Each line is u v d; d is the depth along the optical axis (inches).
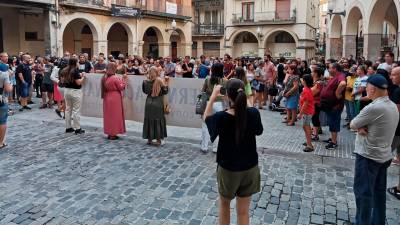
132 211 213.5
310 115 331.9
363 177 182.4
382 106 175.9
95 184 254.5
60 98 480.4
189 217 206.2
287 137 394.0
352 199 236.1
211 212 212.7
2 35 951.6
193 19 1833.2
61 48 938.1
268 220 204.1
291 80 461.7
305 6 1560.0
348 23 896.3
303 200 232.7
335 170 294.8
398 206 226.1
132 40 1171.9
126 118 438.9
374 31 714.2
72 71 392.2
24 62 585.6
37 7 890.7
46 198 230.1
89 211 212.7
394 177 278.5
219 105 274.1
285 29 1600.6
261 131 161.3
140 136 394.3
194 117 404.8
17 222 197.8
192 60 680.4
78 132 401.4
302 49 1583.4
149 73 351.3
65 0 927.0
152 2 1229.1
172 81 406.3
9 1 818.8
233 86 156.8
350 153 330.6
